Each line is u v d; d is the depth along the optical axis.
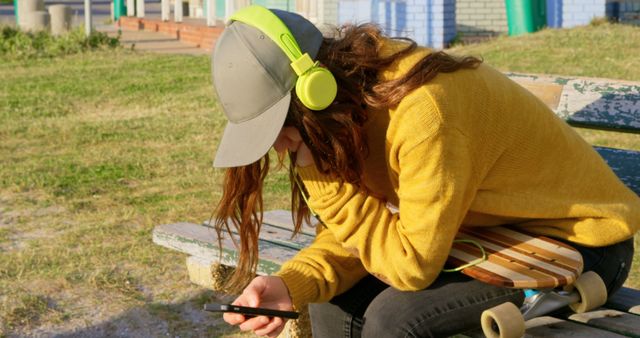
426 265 2.25
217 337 3.84
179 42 15.75
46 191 5.95
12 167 6.63
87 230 5.14
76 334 3.88
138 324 3.96
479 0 13.09
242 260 2.68
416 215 2.22
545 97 3.53
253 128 2.24
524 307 2.40
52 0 28.12
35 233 5.14
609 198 2.55
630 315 2.57
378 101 2.21
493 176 2.39
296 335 3.26
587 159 2.54
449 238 2.24
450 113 2.20
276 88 2.22
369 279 2.59
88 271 4.52
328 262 2.53
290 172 2.60
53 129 8.04
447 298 2.33
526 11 11.98
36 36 14.25
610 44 10.16
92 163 6.71
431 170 2.18
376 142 2.32
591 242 2.48
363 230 2.29
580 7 12.07
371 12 13.05
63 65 12.34
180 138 7.53
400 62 2.27
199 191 5.89
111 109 9.08
